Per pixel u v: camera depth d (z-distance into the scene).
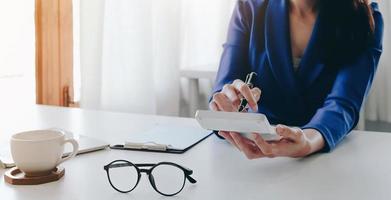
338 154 1.10
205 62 2.64
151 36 2.59
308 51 1.25
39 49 2.60
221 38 2.57
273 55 1.29
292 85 1.27
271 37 1.29
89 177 0.93
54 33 2.63
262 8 1.31
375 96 2.26
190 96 2.59
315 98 1.25
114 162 0.94
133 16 2.57
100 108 2.59
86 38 2.56
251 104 1.07
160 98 2.66
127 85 2.62
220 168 0.99
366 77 1.19
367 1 1.22
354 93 1.18
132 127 1.37
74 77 2.73
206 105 2.61
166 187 0.86
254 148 1.00
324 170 0.98
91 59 2.56
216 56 2.60
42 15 2.58
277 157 1.06
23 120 1.47
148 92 2.62
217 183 0.89
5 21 2.49
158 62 2.64
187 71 2.52
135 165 0.91
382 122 2.28
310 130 1.10
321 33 1.23
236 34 1.34
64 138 0.94
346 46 1.21
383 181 0.91
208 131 1.30
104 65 2.61
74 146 0.98
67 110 1.64
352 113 1.18
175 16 2.59
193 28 2.63
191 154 1.10
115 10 2.57
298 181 0.91
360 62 1.20
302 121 1.27
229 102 1.07
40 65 2.60
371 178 0.93
